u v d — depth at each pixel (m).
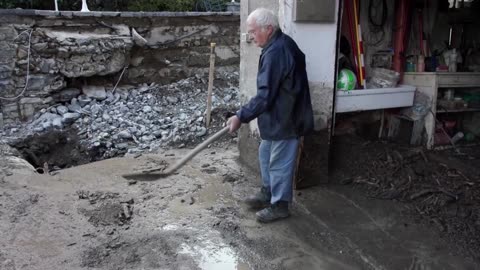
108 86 7.73
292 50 3.00
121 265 2.73
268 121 3.08
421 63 4.83
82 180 4.23
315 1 3.50
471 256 2.83
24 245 2.94
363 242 3.03
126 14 7.62
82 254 2.85
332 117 3.99
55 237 3.06
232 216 3.44
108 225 3.26
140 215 3.45
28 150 5.93
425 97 4.70
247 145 4.56
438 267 2.71
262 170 3.50
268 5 3.80
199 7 11.06
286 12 3.53
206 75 8.80
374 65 4.82
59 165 5.80
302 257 2.84
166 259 2.80
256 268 2.72
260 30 2.95
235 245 2.99
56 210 3.50
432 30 5.11
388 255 2.85
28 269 2.65
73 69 7.12
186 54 8.55
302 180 3.93
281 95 3.00
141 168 4.61
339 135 4.75
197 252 2.89
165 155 5.16
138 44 7.74
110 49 7.34
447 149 4.90
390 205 3.61
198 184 4.13
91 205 3.62
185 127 6.14
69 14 7.03
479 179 4.05
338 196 3.80
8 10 6.46
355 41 4.34
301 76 3.06
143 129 6.22
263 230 3.21
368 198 3.75
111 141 5.90
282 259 2.82
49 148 6.12
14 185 4.03
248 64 4.26
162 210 3.54
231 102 7.36
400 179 4.05
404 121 4.95
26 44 6.68
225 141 5.68
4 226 3.20
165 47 8.27
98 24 7.46
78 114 6.75
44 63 6.86
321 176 4.02
